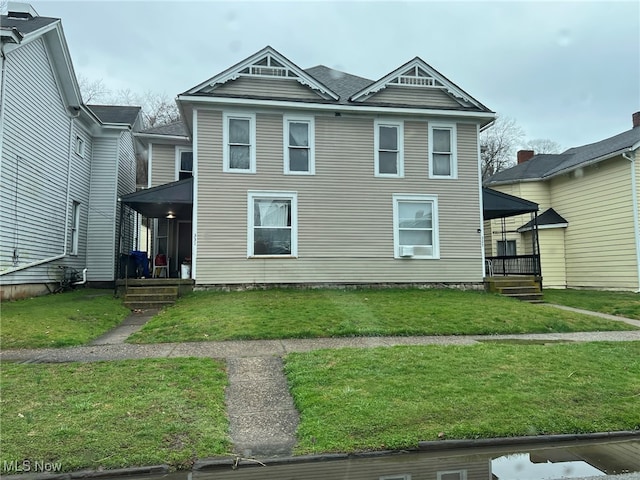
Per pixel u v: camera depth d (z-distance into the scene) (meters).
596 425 4.55
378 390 5.26
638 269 15.42
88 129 16.73
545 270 18.77
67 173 14.70
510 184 20.64
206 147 13.25
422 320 9.47
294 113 13.80
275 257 13.34
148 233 20.97
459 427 4.38
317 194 13.73
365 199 13.96
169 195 13.16
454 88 14.59
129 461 3.75
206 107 13.34
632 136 17.16
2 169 10.68
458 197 14.49
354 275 13.68
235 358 6.84
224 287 12.98
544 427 4.47
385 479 3.66
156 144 17.52
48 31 12.45
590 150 19.52
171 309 10.67
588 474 3.76
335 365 6.23
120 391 5.20
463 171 14.61
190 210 15.48
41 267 12.96
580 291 16.58
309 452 4.00
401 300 11.63
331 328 8.73
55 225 13.81
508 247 20.52
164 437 4.13
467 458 4.08
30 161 12.11
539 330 9.15
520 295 13.57
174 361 6.49
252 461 3.88
